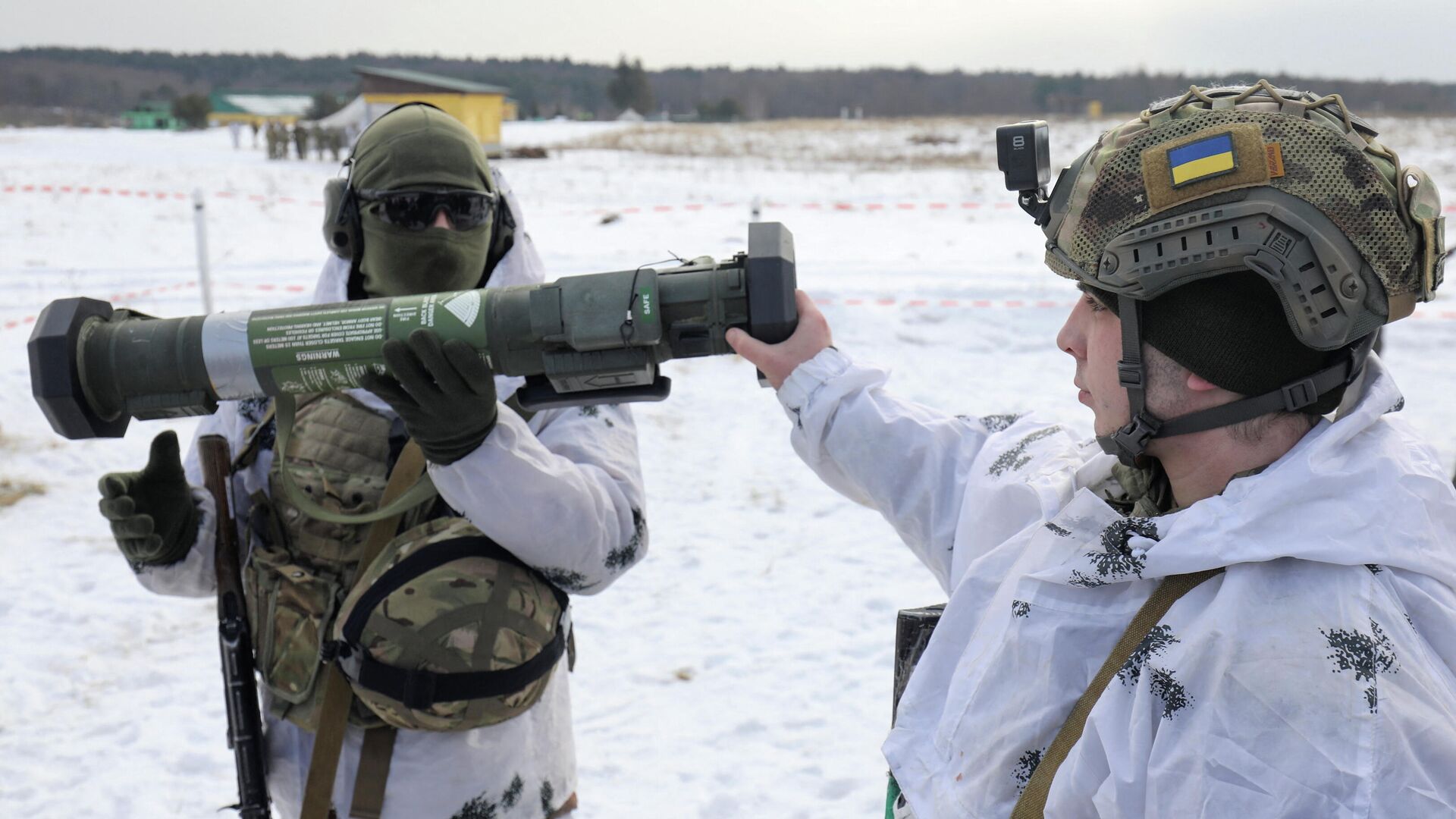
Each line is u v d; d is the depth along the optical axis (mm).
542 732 1871
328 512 1720
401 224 1873
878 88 114688
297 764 1846
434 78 46531
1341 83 87250
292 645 1742
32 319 9891
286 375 1396
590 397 1421
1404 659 911
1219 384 1001
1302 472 963
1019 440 1444
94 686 4031
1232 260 959
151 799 3385
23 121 86875
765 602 4652
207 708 3904
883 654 4223
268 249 15234
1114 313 1076
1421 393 7504
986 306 9641
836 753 3588
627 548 1861
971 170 28922
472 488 1589
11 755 3586
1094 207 1038
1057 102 92812
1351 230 940
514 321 1350
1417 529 958
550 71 194625
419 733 1717
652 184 24672
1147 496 1202
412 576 1658
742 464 6312
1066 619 1077
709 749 3621
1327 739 886
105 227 16609
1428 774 895
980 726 1123
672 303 1360
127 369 1382
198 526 1935
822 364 1487
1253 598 950
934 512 1477
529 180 25828
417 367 1396
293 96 85812
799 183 24984
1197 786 921
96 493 5898
